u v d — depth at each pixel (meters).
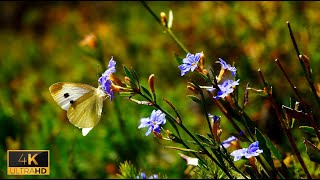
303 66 0.49
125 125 0.69
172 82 0.80
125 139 0.68
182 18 0.99
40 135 0.70
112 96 0.48
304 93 0.63
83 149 0.68
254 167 0.49
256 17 0.77
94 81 0.93
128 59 0.94
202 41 0.84
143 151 0.67
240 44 0.77
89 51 0.73
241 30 0.79
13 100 0.85
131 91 0.48
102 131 0.69
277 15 0.76
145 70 0.85
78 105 0.51
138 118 0.70
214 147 0.48
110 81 0.48
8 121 0.74
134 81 0.48
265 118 0.62
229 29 0.81
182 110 0.70
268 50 0.71
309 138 0.58
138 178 0.58
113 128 0.69
